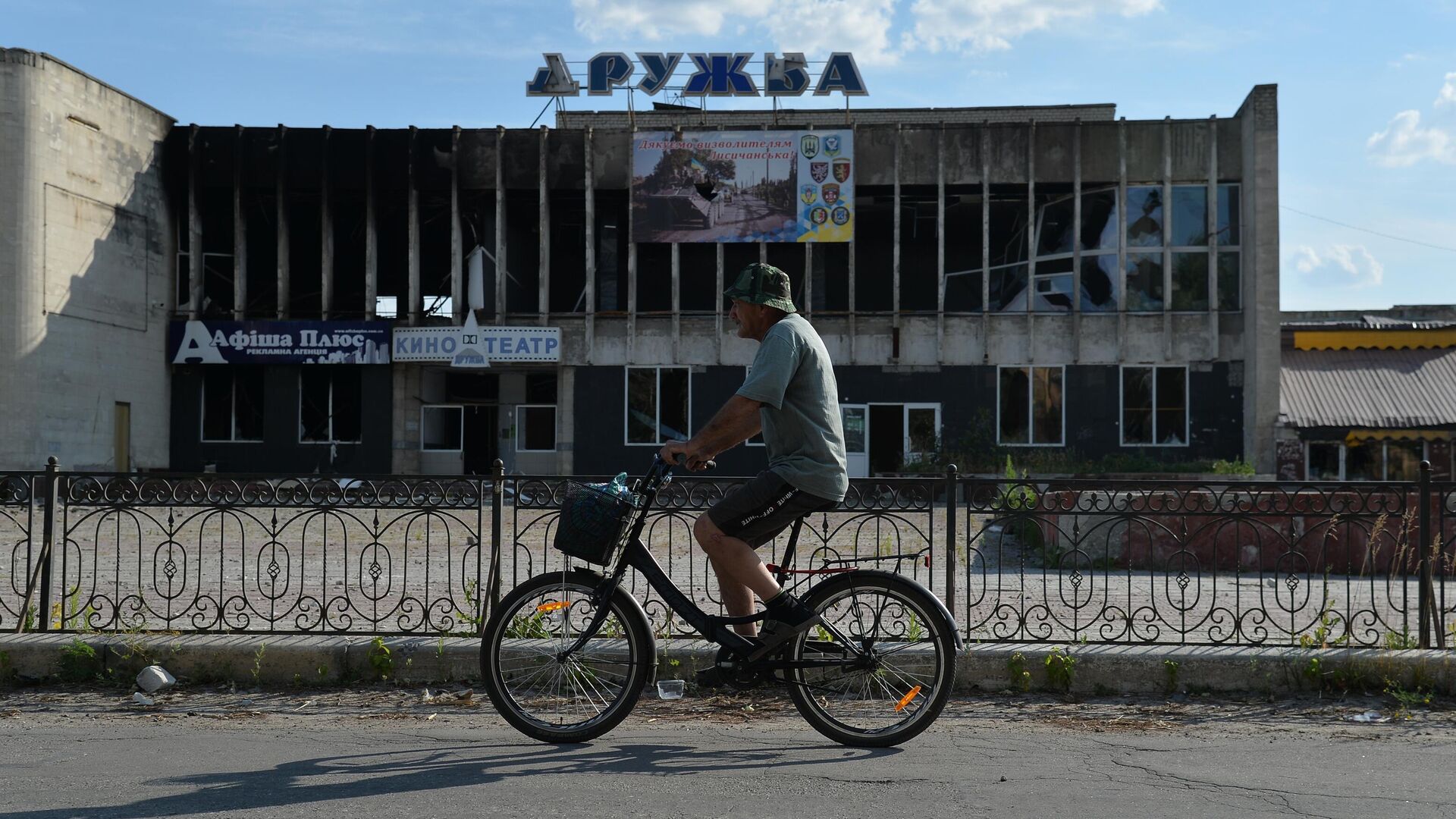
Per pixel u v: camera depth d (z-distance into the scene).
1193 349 31.53
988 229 31.98
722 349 32.66
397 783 4.60
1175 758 5.09
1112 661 6.61
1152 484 7.23
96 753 5.15
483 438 35.53
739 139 32.59
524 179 32.91
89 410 30.19
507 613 5.34
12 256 28.00
